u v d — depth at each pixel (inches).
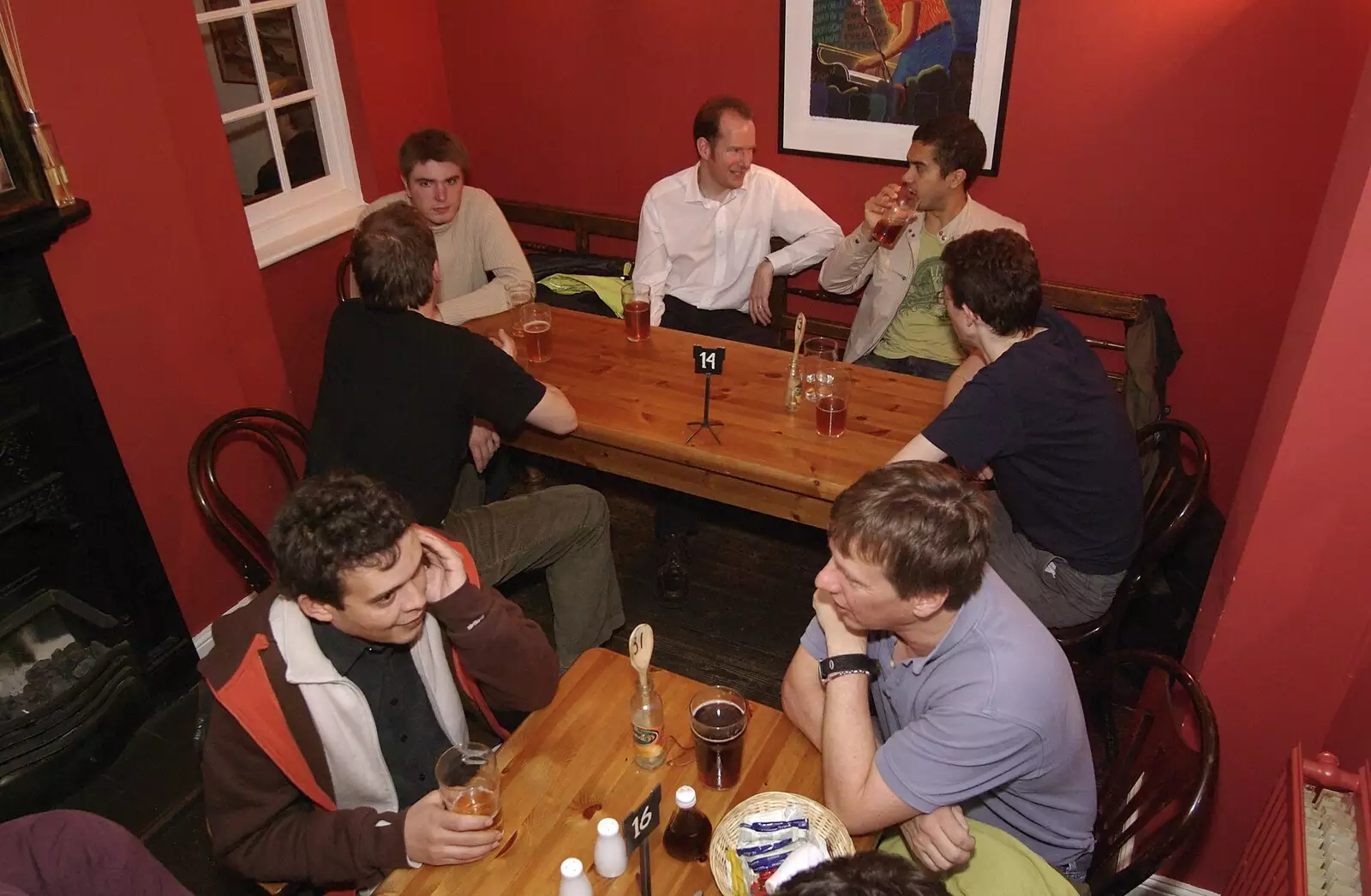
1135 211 118.9
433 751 67.4
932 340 123.0
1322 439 61.8
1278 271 114.0
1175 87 111.1
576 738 61.7
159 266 97.5
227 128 139.1
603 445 96.5
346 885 58.8
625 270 139.7
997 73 119.3
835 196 137.8
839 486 81.9
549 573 98.9
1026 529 88.4
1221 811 77.5
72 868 48.9
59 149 86.1
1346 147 62.7
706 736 55.7
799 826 53.2
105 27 88.0
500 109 157.2
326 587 53.3
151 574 102.5
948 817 54.2
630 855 53.7
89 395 92.0
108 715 96.5
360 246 83.5
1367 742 64.1
